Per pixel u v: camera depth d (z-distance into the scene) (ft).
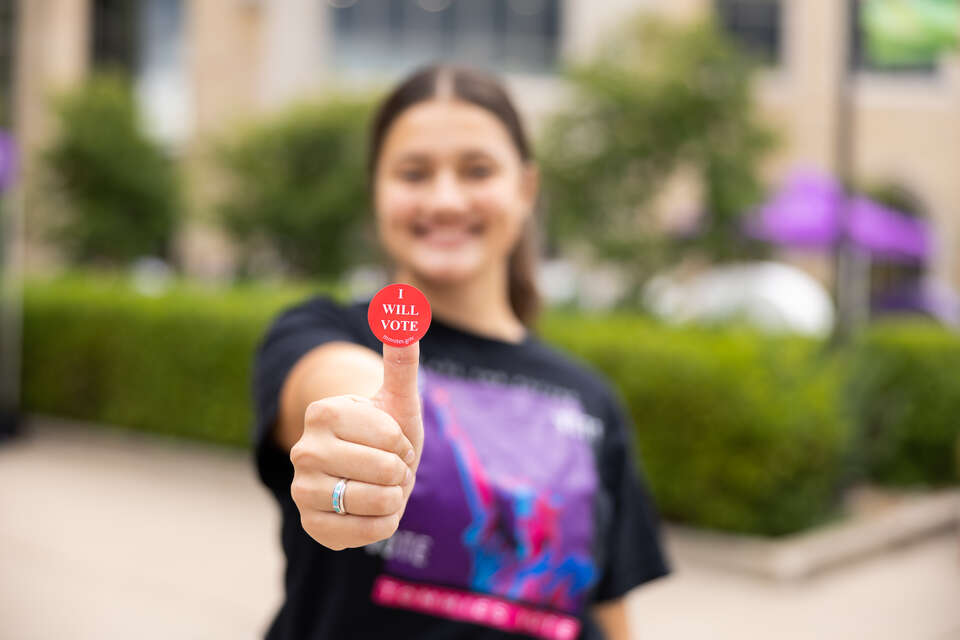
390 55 65.05
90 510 21.48
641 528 5.98
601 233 30.94
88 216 46.06
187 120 64.03
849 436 20.44
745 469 18.17
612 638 5.89
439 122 5.55
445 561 4.89
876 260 53.62
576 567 5.26
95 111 46.37
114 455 27.71
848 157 23.32
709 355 18.53
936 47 21.07
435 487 4.95
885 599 16.58
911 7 21.01
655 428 18.99
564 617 5.16
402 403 3.30
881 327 26.84
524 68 63.77
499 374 5.60
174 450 27.66
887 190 60.44
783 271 32.63
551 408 5.58
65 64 56.54
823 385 18.93
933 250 46.37
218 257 59.21
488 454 5.17
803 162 57.57
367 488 3.18
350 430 3.20
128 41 63.46
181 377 27.89
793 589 17.04
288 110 48.19
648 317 26.40
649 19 31.78
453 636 4.80
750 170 31.14
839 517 21.01
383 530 3.23
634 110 30.04
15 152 27.84
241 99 63.62
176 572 17.16
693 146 30.37
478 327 5.80
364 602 4.76
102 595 15.88
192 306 27.84
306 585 4.81
